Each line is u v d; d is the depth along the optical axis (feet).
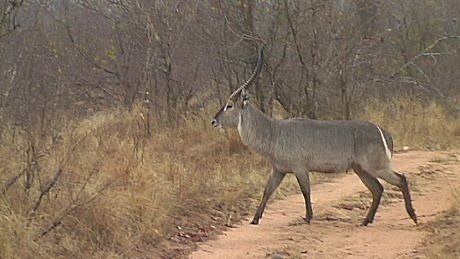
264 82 77.00
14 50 48.24
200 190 50.08
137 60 85.81
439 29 102.53
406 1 104.01
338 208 49.60
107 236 38.42
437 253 36.52
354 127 45.93
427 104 93.20
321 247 39.45
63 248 36.14
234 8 75.97
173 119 77.00
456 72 104.78
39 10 61.62
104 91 86.02
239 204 50.19
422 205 50.67
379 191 45.60
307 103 77.36
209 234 42.75
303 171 45.68
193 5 80.28
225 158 64.23
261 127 45.96
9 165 40.47
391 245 39.55
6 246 33.37
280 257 36.94
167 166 52.37
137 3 82.43
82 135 52.54
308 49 77.51
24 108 44.65
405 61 96.63
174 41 80.89
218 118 46.29
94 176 43.93
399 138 77.36
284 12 76.02
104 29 90.38
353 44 80.94
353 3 81.25
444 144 77.66
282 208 50.11
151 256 37.86
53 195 39.50
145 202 42.14
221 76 84.12
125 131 68.54
